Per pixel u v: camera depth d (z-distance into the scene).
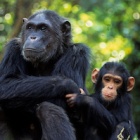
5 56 14.30
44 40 14.24
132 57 33.44
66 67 14.06
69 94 13.42
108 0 29.69
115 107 13.91
